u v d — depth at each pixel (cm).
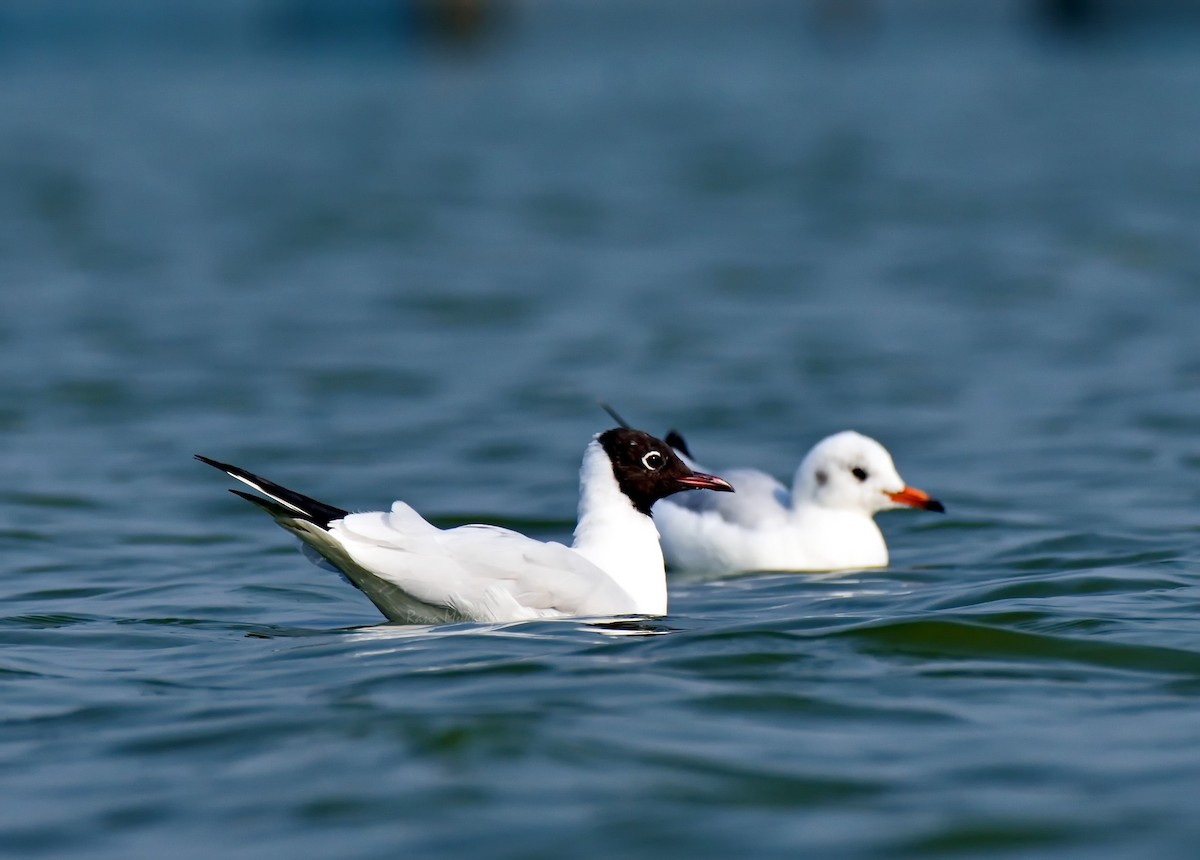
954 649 925
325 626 1057
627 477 1118
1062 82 8244
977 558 1330
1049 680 862
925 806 673
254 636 1022
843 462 1355
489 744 743
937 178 4672
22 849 646
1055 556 1304
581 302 2841
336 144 5869
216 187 4631
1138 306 2716
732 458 1773
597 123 6575
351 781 705
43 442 1819
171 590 1198
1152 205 3984
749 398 2070
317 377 2208
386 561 1007
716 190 4491
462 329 2594
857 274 3109
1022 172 4778
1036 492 1577
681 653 916
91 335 2511
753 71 9488
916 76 8925
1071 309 2703
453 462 1733
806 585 1266
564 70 9681
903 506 1348
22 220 3928
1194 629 973
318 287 3003
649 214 4034
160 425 1914
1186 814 660
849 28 12288
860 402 2042
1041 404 2005
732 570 1379
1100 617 1012
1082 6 11562
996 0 12169
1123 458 1708
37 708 834
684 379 2192
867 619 1037
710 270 3178
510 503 1552
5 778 725
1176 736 761
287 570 1277
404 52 11006
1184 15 11269
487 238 3650
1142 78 8312
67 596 1176
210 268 3231
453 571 1016
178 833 657
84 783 716
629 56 10688
